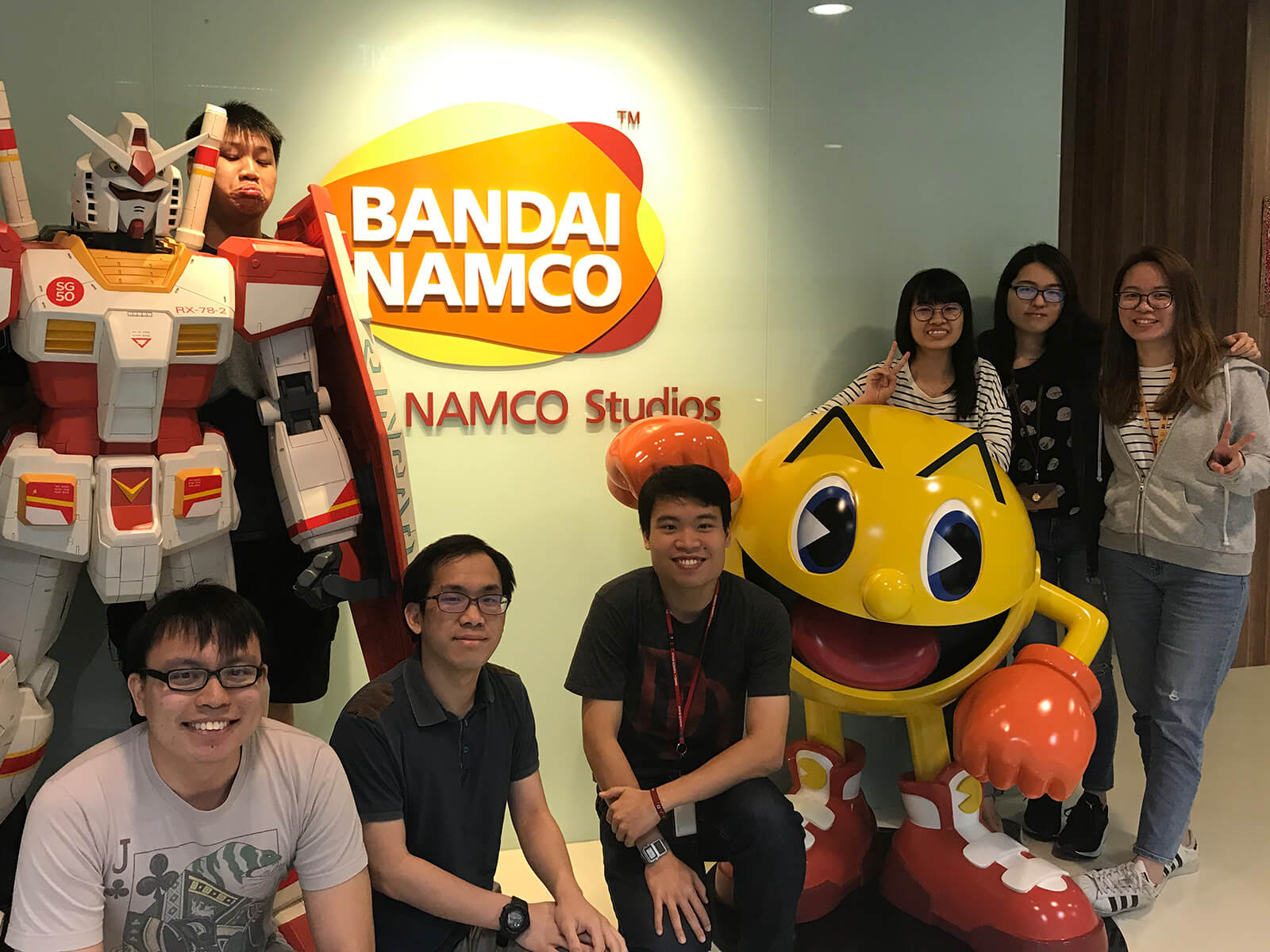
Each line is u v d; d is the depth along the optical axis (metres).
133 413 1.66
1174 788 2.20
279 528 1.98
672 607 1.80
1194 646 2.18
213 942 1.32
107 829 1.25
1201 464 2.14
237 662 1.23
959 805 2.15
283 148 2.24
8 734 1.66
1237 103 3.64
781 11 2.51
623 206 2.45
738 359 2.57
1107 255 4.20
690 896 1.64
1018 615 2.05
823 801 2.28
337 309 1.83
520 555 2.47
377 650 2.04
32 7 2.09
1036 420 2.50
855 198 2.61
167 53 2.16
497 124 2.34
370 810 1.48
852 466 2.03
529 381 2.43
